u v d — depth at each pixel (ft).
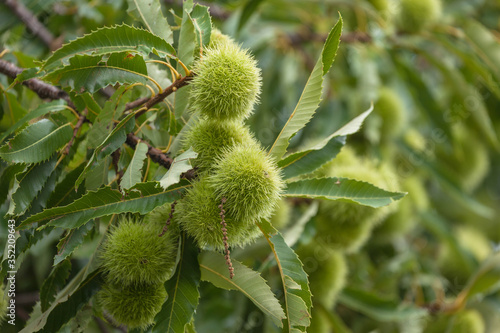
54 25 4.29
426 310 4.67
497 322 5.08
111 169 3.43
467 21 5.07
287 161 3.43
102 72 3.15
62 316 3.13
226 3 4.79
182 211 3.11
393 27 5.06
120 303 3.14
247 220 3.09
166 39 3.34
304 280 3.14
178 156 3.10
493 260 4.39
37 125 3.23
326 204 3.88
